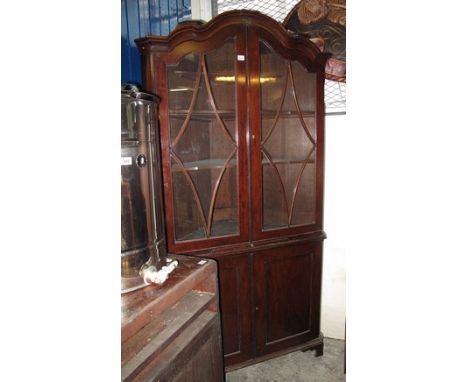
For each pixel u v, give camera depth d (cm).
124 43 147
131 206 86
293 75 162
